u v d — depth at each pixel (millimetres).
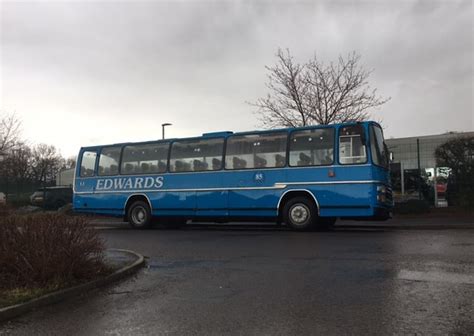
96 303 6770
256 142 16500
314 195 15211
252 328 5383
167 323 5699
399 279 7527
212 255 10836
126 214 19000
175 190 17906
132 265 9180
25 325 5809
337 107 24172
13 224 7781
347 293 6793
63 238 7656
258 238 13766
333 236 13586
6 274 7348
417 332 5066
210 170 17266
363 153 14711
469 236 12805
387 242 11875
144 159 18828
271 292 7035
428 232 14297
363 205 14523
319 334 5109
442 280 7371
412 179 25516
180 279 8258
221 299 6742
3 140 37906
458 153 20141
